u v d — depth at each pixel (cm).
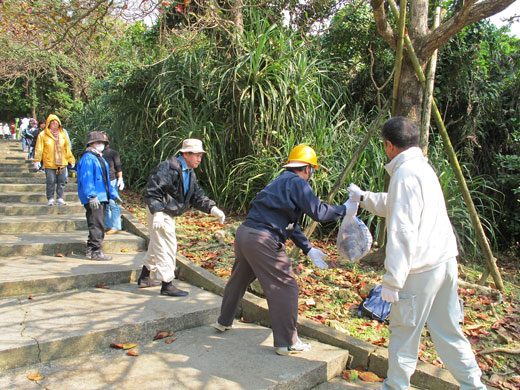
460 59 688
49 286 376
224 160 666
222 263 462
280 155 613
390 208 224
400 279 213
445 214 235
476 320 366
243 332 340
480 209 663
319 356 297
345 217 279
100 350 296
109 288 399
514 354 317
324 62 789
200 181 704
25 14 628
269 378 264
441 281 225
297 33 734
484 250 433
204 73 703
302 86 642
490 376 299
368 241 276
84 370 267
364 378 291
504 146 731
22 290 363
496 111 738
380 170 567
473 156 731
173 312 340
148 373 266
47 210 647
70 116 1273
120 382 254
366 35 820
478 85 714
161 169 360
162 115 748
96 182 462
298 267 452
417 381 283
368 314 361
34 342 271
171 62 741
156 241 372
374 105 805
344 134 647
